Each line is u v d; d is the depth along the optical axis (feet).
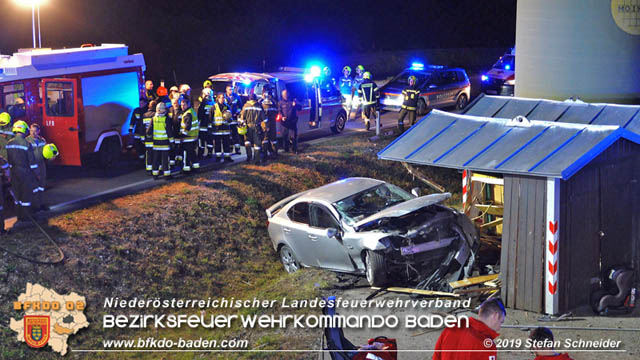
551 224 28.37
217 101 54.13
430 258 32.96
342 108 67.00
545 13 42.14
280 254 40.11
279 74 61.26
